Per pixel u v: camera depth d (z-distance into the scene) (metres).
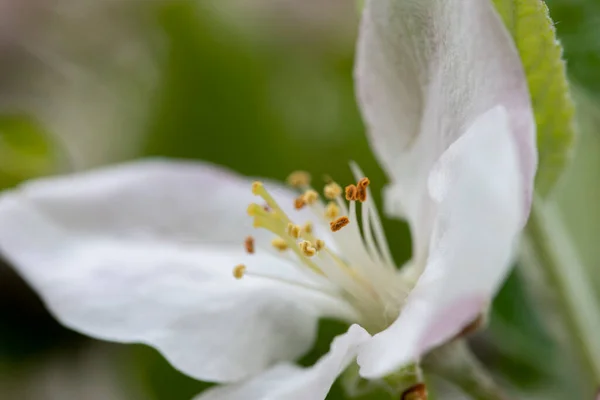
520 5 0.14
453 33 0.14
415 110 0.14
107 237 0.16
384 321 0.15
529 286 0.16
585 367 0.15
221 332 0.15
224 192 0.16
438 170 0.13
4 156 0.18
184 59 0.18
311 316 0.15
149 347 0.16
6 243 0.15
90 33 0.19
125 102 0.19
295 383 0.14
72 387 0.18
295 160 0.18
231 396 0.14
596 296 0.17
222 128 0.18
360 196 0.15
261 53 0.18
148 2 0.18
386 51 0.14
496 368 0.17
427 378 0.15
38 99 0.19
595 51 0.15
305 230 0.15
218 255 0.15
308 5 0.19
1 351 0.18
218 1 0.18
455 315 0.12
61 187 0.16
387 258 0.15
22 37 0.20
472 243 0.12
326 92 0.18
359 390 0.15
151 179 0.16
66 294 0.15
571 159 0.14
